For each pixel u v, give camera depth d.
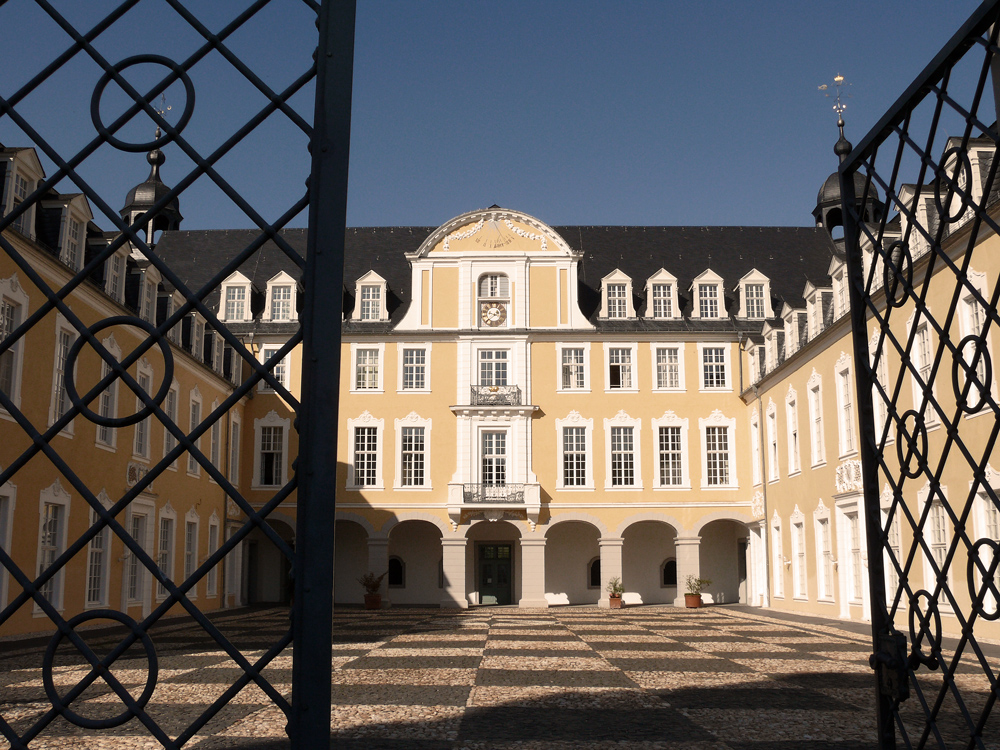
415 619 31.33
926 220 21.98
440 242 43.75
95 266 3.26
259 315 44.53
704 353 43.03
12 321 22.08
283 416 42.50
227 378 39.22
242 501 3.15
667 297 44.34
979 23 3.12
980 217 3.21
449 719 9.63
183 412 34.19
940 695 3.45
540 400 42.53
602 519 41.69
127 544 3.11
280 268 47.16
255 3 3.40
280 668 14.59
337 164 3.35
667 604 44.91
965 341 3.26
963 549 20.03
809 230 50.50
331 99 3.39
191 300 3.23
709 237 49.59
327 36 3.44
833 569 29.80
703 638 21.61
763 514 38.66
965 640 3.25
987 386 3.09
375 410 42.41
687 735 8.71
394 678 13.30
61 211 24.80
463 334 42.72
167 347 3.21
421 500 41.69
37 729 2.98
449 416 42.41
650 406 42.50
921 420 3.59
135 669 14.35
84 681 3.03
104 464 26.83
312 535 3.12
